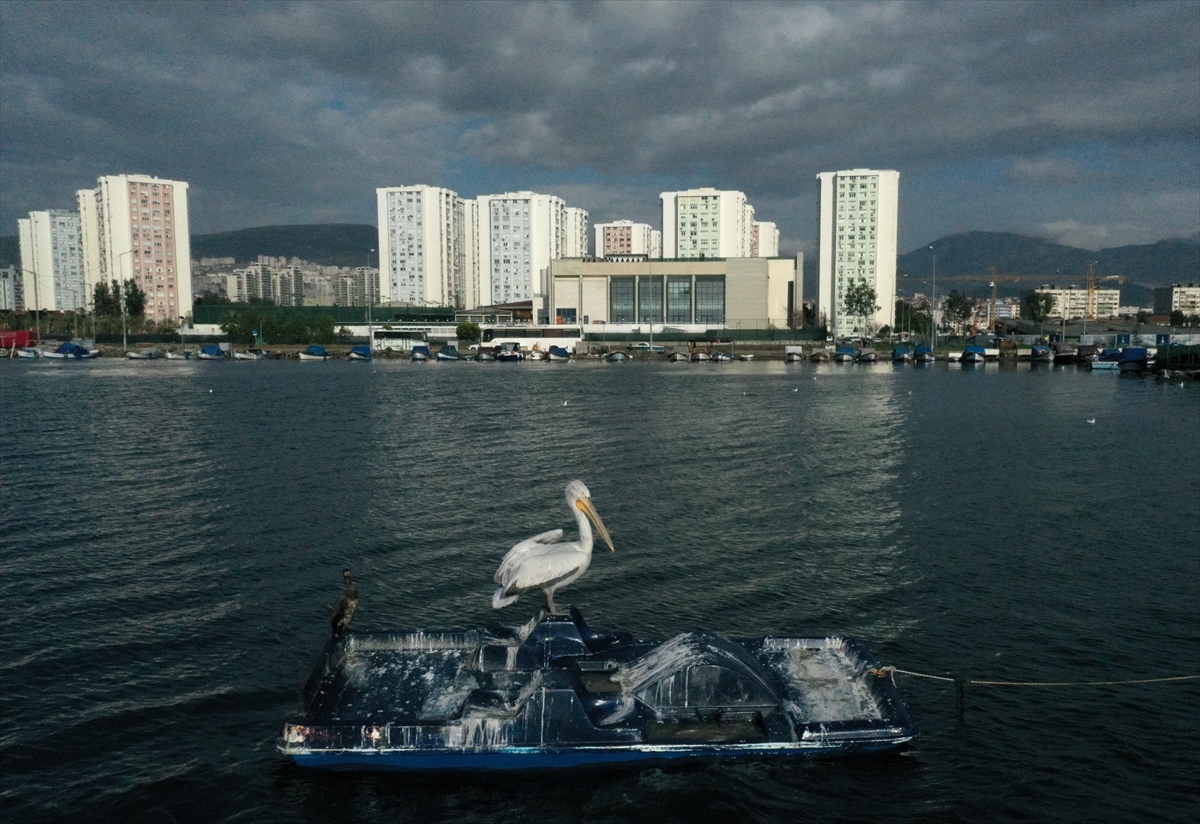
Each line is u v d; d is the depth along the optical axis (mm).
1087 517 23625
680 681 10406
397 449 35500
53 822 9453
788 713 10492
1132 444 38250
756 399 61281
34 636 14555
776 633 14906
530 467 31297
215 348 129625
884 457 34312
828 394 66188
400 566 18562
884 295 185000
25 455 33188
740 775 10188
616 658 11453
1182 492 27141
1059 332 160750
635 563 19000
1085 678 13203
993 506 25031
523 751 9906
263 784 10117
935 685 12930
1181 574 18391
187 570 18203
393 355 135000
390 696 10727
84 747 11016
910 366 115312
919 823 9461
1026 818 9602
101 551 19578
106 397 59656
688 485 28094
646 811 9531
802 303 184250
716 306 158500
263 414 48906
